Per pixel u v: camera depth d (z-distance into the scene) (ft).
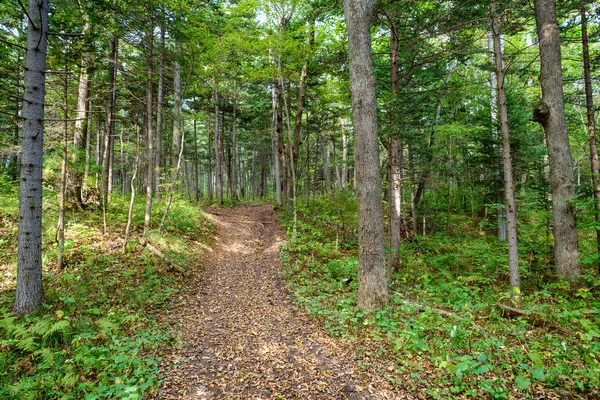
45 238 27.78
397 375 14.01
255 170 138.92
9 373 13.39
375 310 20.88
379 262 21.65
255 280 30.78
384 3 28.04
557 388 12.28
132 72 38.01
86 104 36.63
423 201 54.39
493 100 43.50
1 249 25.39
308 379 14.28
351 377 14.20
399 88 35.14
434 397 12.21
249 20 44.42
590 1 27.68
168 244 33.30
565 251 26.00
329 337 18.33
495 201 47.91
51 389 12.44
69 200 36.11
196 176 91.40
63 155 26.23
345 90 39.34
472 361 12.97
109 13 30.66
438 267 33.55
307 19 41.65
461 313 20.29
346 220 47.14
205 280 29.96
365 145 21.72
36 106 18.33
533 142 42.29
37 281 18.47
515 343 16.25
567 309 20.80
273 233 49.37
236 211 70.64
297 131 57.57
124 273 25.38
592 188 28.14
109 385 12.94
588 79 28.53
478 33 36.45
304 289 26.84
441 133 35.45
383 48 43.42
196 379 14.44
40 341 15.48
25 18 23.79
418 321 17.85
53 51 22.95
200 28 37.19
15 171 44.19
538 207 36.06
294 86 66.80
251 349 17.37
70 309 18.94
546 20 26.58
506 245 38.17
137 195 53.11
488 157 44.70
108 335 16.98
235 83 76.54
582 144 57.77
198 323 20.94
